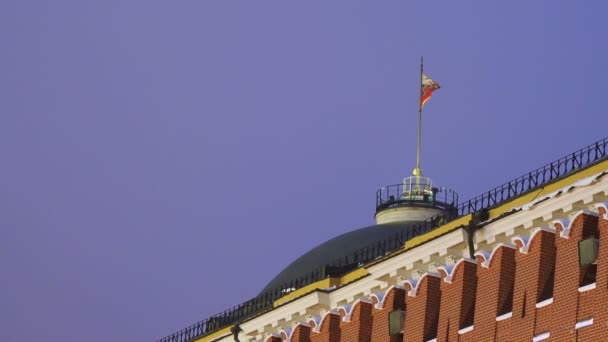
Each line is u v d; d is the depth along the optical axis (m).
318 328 133.62
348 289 131.00
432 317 121.44
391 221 176.12
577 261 108.75
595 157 112.56
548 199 111.94
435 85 174.88
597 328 105.56
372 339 127.38
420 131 178.38
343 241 166.75
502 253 116.06
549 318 109.88
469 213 119.81
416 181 178.62
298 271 164.50
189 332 158.00
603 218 108.00
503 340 113.38
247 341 144.00
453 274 120.19
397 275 125.81
